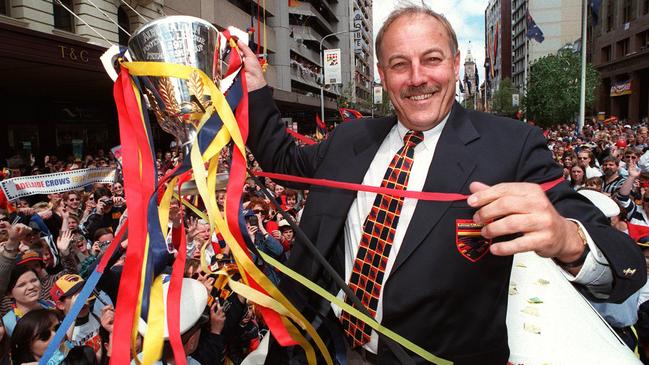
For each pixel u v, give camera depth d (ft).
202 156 3.65
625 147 35.60
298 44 115.96
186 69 3.75
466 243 3.83
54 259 11.96
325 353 4.10
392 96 4.32
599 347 5.99
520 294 7.16
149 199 3.46
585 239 3.34
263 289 3.87
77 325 7.54
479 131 4.17
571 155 26.43
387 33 4.27
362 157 4.68
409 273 3.90
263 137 5.05
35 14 31.55
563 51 118.32
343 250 4.68
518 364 5.89
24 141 42.75
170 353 4.84
